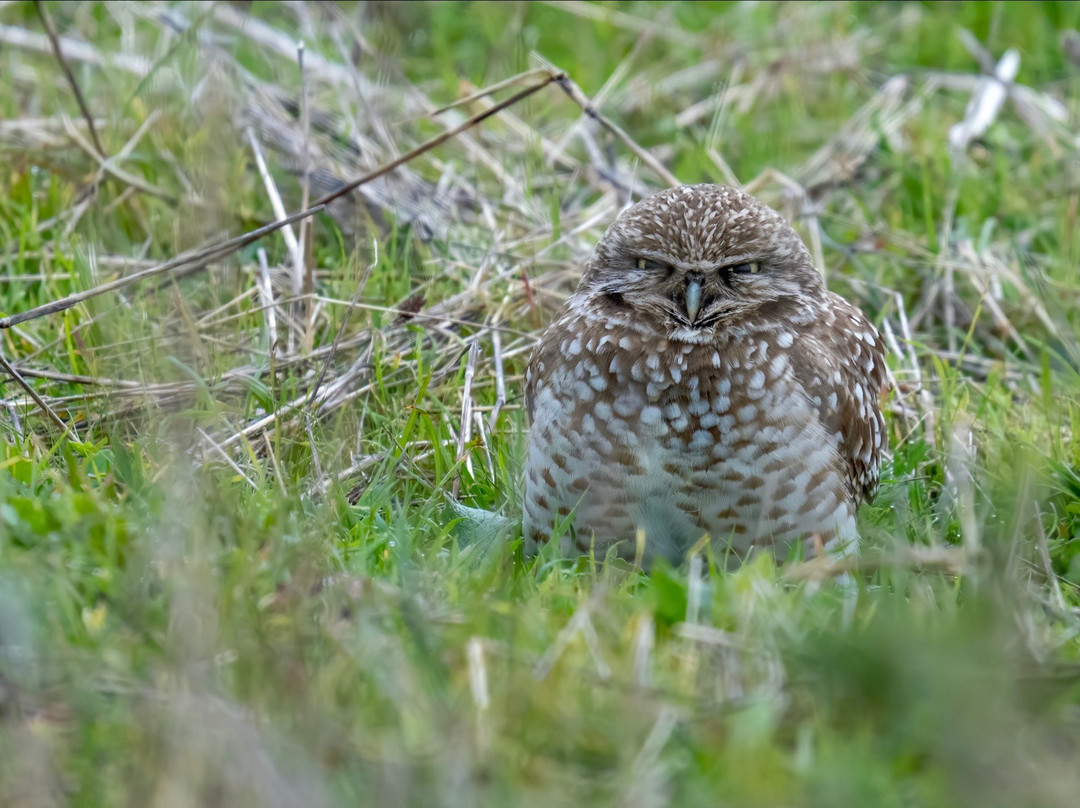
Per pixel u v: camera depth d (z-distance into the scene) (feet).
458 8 55.36
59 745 17.67
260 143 40.91
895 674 18.52
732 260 27.17
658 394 26.32
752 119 48.65
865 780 17.25
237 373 31.89
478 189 41.88
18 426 28.68
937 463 31.89
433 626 20.52
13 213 39.09
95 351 32.65
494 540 26.63
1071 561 27.55
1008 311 39.01
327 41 50.31
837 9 54.39
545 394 27.27
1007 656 19.35
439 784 16.66
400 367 33.45
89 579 21.08
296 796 16.07
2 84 44.78
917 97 48.88
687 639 20.72
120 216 39.86
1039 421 33.78
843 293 40.37
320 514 24.54
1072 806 17.07
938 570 25.71
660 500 26.61
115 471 26.07
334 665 19.12
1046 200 43.91
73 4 50.29
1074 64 50.06
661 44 53.83
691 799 17.19
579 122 43.88
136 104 41.98
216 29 43.65
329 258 39.04
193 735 16.58
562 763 17.87
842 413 27.32
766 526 26.55
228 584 19.83
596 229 40.88
